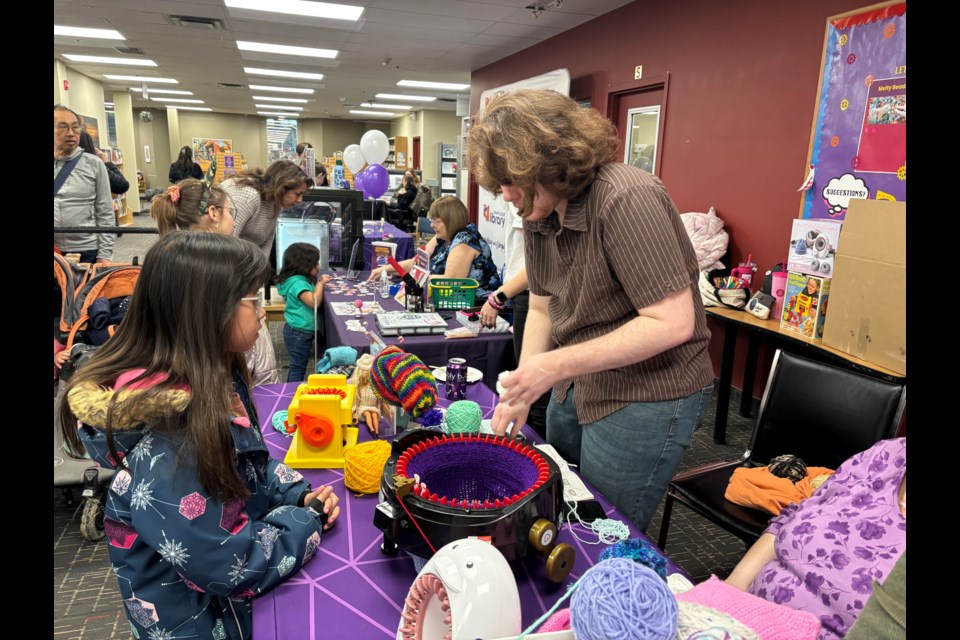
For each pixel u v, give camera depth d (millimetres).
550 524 894
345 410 1294
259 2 5504
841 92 3049
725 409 3203
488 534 850
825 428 1806
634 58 4855
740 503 1767
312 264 3320
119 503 868
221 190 2268
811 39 3221
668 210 1150
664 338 1086
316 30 6512
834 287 2605
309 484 1138
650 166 4934
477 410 1315
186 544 836
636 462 1287
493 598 679
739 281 3449
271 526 954
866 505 1072
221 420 854
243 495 895
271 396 1656
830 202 3152
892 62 2771
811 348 2695
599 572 575
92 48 8055
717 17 3893
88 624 1736
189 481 839
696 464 2971
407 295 2969
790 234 3430
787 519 1219
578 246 1234
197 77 10797
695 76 4125
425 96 12484
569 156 1076
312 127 19938
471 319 2672
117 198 10938
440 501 877
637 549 694
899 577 448
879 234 2365
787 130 3400
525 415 1200
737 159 3787
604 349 1095
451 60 8109
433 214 3584
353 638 812
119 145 14234
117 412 818
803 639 660
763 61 3545
